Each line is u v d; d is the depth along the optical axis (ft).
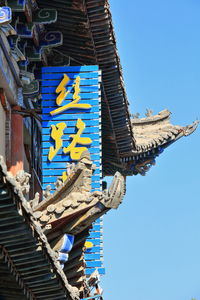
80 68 124.06
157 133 152.46
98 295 106.73
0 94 112.57
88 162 98.58
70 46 127.34
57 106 122.72
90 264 127.65
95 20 122.62
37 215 96.68
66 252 99.19
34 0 117.08
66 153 121.08
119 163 151.43
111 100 137.08
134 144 147.02
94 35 125.18
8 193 72.54
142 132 152.56
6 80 111.96
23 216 76.64
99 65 130.41
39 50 122.62
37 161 133.59
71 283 105.70
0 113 112.47
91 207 96.99
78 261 103.35
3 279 86.17
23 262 83.71
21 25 117.70
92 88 123.44
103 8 121.29
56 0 119.03
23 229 78.33
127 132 144.05
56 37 123.75
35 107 128.26
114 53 128.57
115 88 134.72
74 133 121.90
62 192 98.32
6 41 111.65
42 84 123.54
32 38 120.26
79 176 98.07
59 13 121.39
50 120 122.21
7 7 103.45
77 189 98.07
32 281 86.99
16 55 115.14
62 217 96.94
